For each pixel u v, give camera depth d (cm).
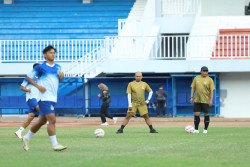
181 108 4619
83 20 5431
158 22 5241
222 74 4541
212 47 4706
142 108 2517
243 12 5553
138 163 1281
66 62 4722
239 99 4538
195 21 4822
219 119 4147
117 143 1908
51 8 5644
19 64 4562
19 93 4731
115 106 4612
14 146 1828
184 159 1388
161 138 2158
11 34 5306
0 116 4681
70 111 4712
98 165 1232
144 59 4469
